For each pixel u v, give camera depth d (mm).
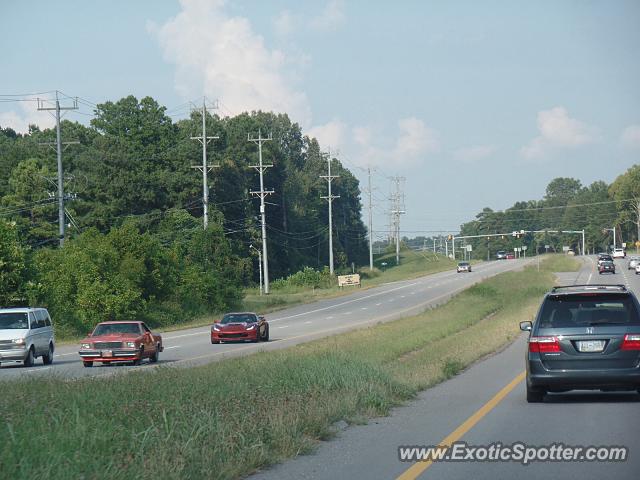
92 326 78562
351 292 145125
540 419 21062
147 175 148250
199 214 155250
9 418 18328
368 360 33531
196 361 44438
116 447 15625
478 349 44000
